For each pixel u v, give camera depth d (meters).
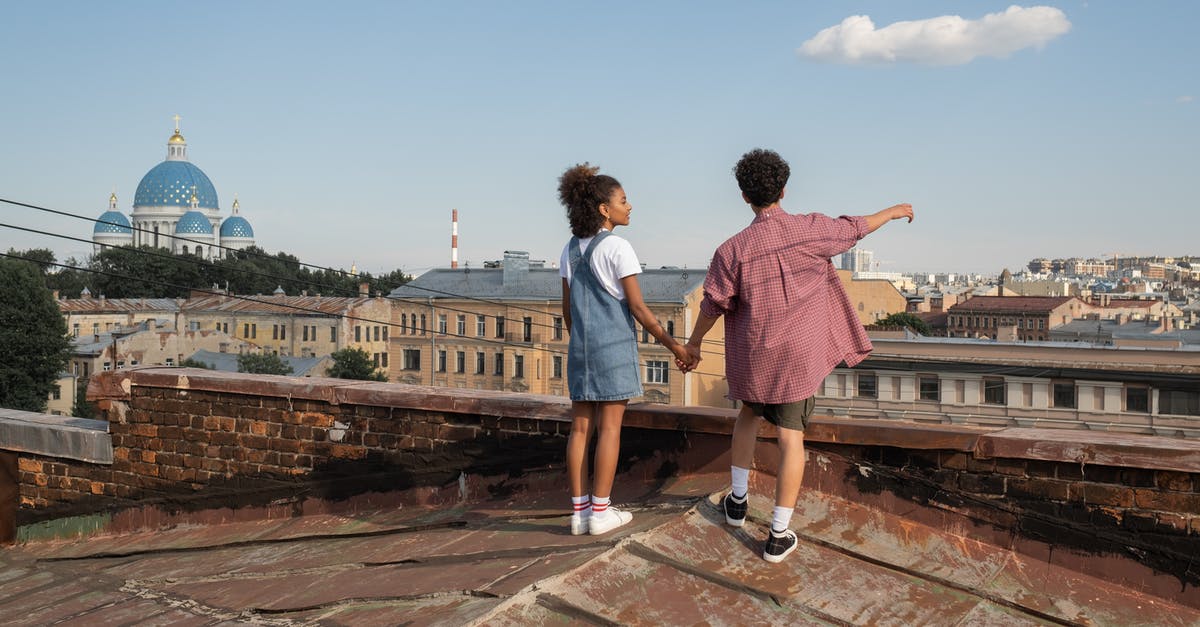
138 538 6.84
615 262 4.04
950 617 3.76
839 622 3.59
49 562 6.57
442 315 73.69
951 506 4.45
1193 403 39.50
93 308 106.06
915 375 45.22
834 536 4.33
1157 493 4.03
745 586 3.77
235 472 6.69
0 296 66.12
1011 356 44.84
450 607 3.56
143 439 7.04
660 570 3.84
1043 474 4.27
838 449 4.72
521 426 5.67
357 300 95.25
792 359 3.78
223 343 88.75
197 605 4.69
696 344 4.07
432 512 5.74
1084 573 4.17
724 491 4.61
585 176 4.12
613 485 5.28
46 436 7.37
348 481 6.26
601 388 4.08
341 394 6.22
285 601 4.29
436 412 5.95
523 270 72.62
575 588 3.61
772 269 3.77
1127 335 73.50
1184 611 3.94
